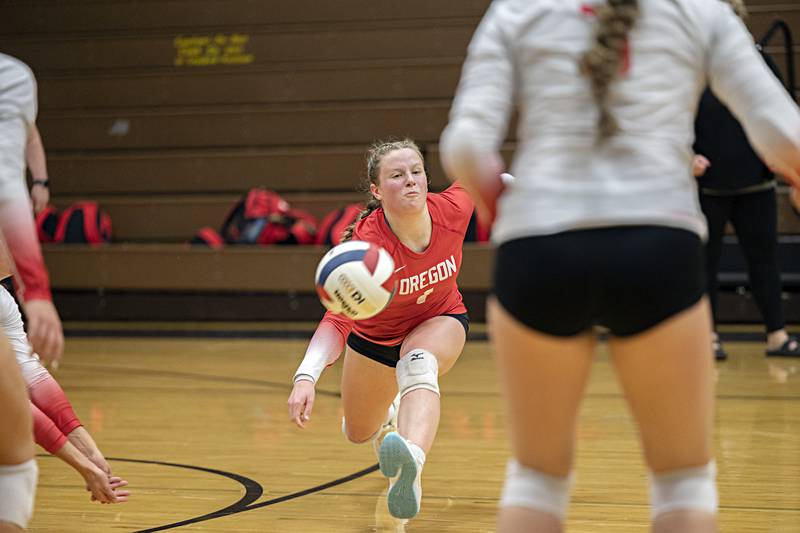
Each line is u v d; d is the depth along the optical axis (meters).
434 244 6.91
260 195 20.58
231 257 19.94
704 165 12.91
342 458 8.55
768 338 14.61
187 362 15.35
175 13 23.69
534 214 3.53
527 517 3.73
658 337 3.55
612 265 3.44
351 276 5.74
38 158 7.02
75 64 23.89
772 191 13.84
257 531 6.22
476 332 18.16
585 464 8.09
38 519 6.56
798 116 3.53
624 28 3.51
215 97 23.03
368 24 22.84
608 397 11.54
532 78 3.64
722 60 3.64
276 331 18.83
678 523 3.66
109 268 20.48
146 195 22.38
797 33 20.03
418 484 5.81
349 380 7.39
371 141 21.75
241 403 11.62
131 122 22.92
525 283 3.53
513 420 3.80
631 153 3.52
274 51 23.14
